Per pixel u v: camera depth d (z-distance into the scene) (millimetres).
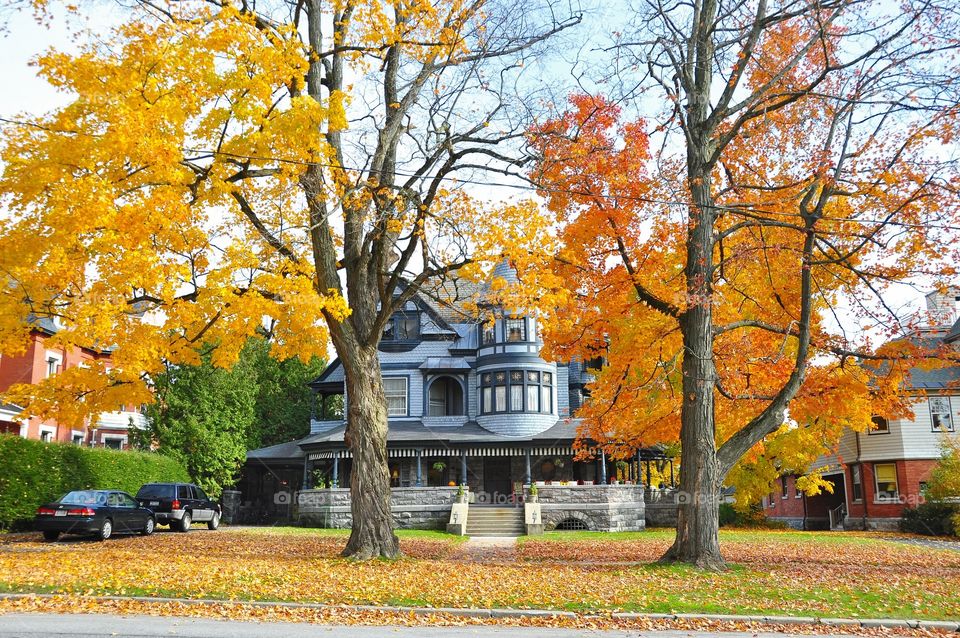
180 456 35969
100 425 39781
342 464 40438
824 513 43812
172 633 8820
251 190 15602
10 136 12125
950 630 10367
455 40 15133
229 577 12602
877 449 36500
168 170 12266
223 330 14547
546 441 34281
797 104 17312
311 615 10352
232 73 13203
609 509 31359
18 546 17938
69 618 9516
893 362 16906
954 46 14125
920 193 14914
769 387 18984
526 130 16188
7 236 12133
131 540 21391
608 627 10141
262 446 50781
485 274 16016
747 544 23391
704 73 17031
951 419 35406
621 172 15922
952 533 29422
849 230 17016
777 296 18438
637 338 19078
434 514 31688
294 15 16078
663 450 37406
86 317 12602
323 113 13531
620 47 16828
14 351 12992
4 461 22250
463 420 37125
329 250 16125
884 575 14828
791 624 10477
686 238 17266
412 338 38500
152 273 12680
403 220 15711
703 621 10516
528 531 29219
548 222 15594
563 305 15969
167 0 13211
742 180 18672
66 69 11773
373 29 14578
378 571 14031
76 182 11891
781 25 17203
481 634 9422
